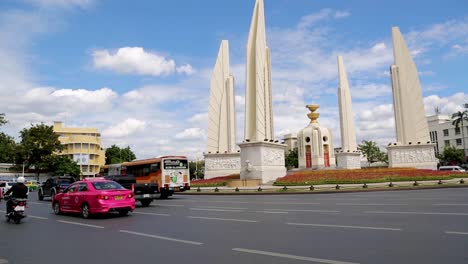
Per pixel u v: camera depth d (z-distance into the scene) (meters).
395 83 48.31
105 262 7.41
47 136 67.50
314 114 50.72
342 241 8.62
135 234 10.72
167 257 7.64
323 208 16.11
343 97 57.59
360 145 84.75
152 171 29.67
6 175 68.12
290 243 8.60
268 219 12.99
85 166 84.06
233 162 46.84
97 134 92.00
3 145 73.38
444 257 6.87
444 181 33.41
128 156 98.19
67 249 8.84
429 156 45.75
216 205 19.75
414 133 46.88
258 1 39.62
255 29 39.25
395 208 15.02
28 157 66.19
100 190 15.52
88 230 11.94
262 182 35.38
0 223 14.42
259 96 37.69
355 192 27.31
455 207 14.59
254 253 7.72
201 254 7.80
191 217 14.38
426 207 14.96
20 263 7.53
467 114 70.94
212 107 48.62
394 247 7.81
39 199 30.19
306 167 49.28
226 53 49.81
